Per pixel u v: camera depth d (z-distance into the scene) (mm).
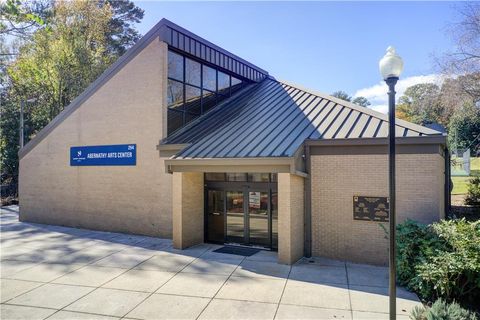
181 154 11711
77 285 8445
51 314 6859
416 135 9727
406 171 9773
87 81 30406
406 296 7641
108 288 8234
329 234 10609
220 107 16094
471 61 22109
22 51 28812
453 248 7715
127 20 39906
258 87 18016
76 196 15766
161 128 13477
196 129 13930
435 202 9461
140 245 12430
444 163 12828
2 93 31875
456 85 22594
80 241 13109
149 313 6875
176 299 7555
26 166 17531
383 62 5973
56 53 28906
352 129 10836
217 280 8727
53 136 16516
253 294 7801
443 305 5945
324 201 10664
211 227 13000
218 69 16609
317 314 6773
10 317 6734
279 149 10328
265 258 10695
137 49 14094
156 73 13617
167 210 13422
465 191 24781
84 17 32438
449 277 7164
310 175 10766
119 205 14547
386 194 9930
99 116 15094
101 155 15016
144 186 13945
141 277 9000
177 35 14062
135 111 14125
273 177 11875
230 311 6938
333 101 13234
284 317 6656
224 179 12781
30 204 17375
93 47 34312
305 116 12398
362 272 9320
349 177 10375
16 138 30938
